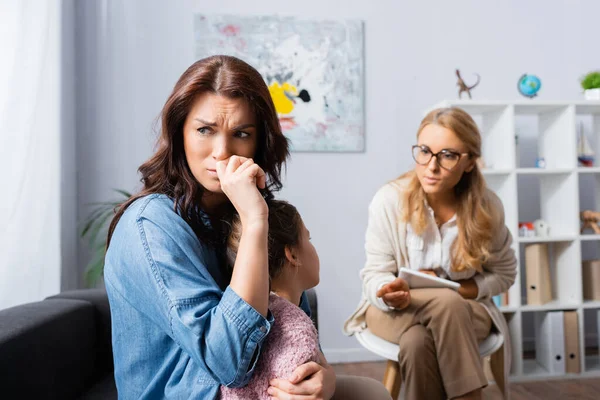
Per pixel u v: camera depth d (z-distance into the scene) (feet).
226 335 2.18
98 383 4.96
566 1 10.18
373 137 9.73
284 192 9.53
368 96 9.72
